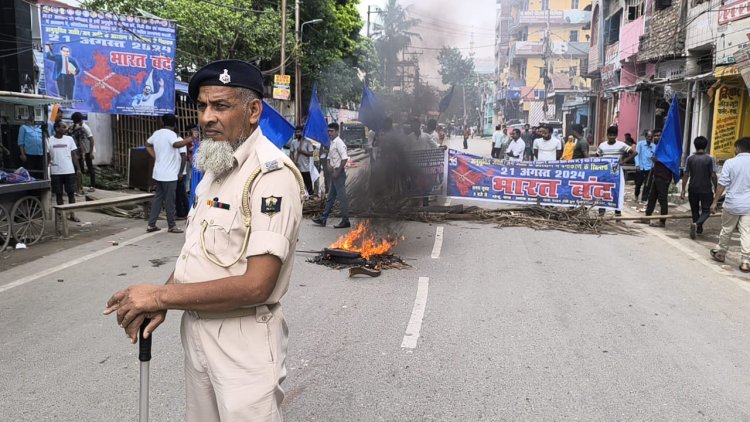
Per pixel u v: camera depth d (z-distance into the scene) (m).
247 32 22.88
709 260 8.16
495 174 11.77
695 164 9.80
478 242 9.17
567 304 5.91
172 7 20.75
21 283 6.45
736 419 3.59
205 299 1.87
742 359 4.54
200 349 2.03
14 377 4.04
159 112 13.80
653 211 12.62
